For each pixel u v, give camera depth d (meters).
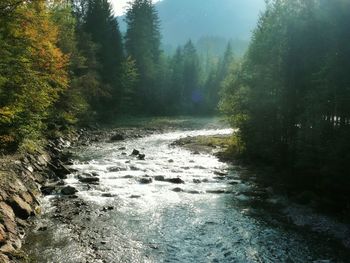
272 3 32.00
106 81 63.88
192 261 12.58
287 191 20.80
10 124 20.45
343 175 17.11
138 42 75.25
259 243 14.09
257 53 31.27
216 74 95.94
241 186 22.09
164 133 50.97
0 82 15.62
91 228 14.98
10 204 14.81
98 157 30.31
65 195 19.06
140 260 12.51
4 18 15.46
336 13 19.02
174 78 86.44
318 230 15.34
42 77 20.95
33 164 21.55
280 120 26.80
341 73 18.33
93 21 64.06
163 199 19.27
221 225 15.83
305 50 22.75
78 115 48.28
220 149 35.31
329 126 19.17
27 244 13.14
